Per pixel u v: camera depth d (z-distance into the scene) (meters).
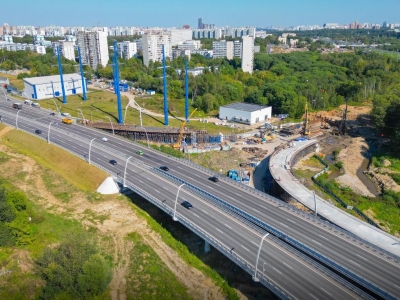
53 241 84.06
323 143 176.75
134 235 89.81
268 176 131.38
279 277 64.12
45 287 66.50
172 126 186.75
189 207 89.00
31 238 82.00
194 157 148.00
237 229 79.69
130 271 77.19
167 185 103.44
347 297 59.25
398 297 59.59
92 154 130.12
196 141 166.12
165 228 94.50
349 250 72.56
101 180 113.44
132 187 101.25
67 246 72.56
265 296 71.94
